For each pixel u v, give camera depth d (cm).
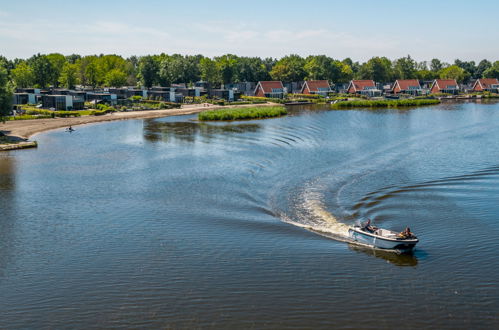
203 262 4034
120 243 4462
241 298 3444
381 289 3572
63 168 7675
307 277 3759
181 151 9125
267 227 4834
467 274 3819
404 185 6384
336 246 4381
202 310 3294
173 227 4856
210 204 5631
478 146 9525
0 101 9894
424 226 4859
